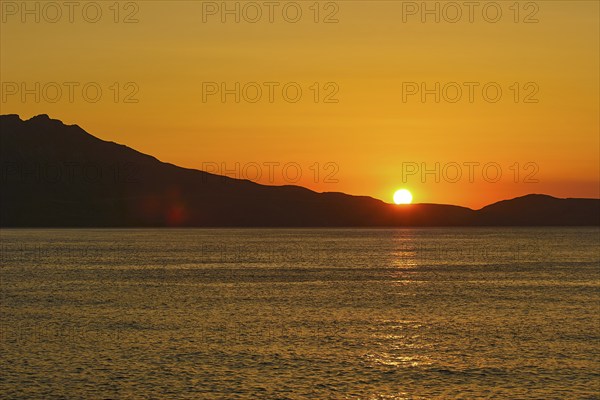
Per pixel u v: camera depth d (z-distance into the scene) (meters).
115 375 43.97
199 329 58.41
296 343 52.91
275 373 44.53
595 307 71.94
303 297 79.44
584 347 51.66
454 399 39.78
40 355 48.78
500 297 80.25
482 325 60.72
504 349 50.97
